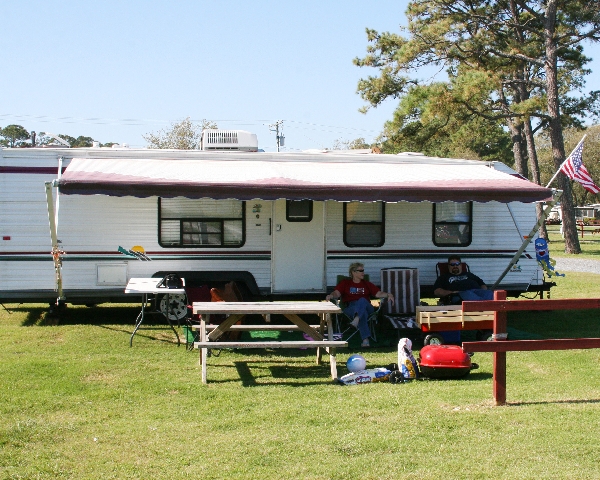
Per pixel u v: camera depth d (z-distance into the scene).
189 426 5.62
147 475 4.65
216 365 7.82
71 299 10.01
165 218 10.17
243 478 4.59
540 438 5.27
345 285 9.45
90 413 5.94
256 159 10.64
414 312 9.80
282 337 9.55
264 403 6.28
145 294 9.51
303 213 10.54
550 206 9.73
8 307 11.70
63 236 9.88
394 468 4.74
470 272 10.40
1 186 9.74
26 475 4.64
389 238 10.78
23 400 6.21
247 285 10.41
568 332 9.94
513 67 24.25
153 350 8.41
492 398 6.39
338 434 5.39
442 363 7.20
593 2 23.66
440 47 23.11
